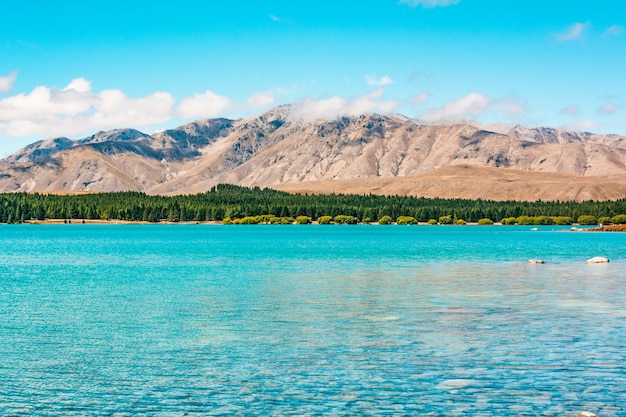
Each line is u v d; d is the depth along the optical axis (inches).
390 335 1866.4
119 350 1686.8
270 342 1775.3
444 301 2554.1
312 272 3811.5
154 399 1294.3
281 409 1236.5
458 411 1225.4
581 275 3585.1
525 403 1263.5
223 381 1405.0
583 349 1686.8
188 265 4379.9
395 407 1244.5
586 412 1209.4
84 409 1242.0
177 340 1806.1
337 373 1462.8
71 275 3686.0
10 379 1425.9
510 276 3535.9
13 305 2463.1
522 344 1747.0
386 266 4242.1
